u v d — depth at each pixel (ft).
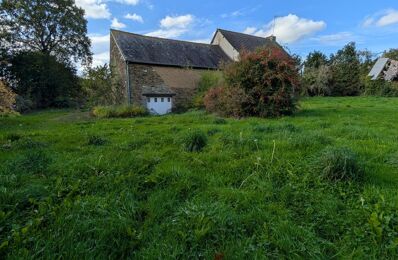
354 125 25.32
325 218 7.82
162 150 15.98
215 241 6.66
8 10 82.33
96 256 6.22
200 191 9.78
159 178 10.80
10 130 29.40
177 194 9.54
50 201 8.50
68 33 96.27
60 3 91.30
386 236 6.77
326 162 10.64
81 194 9.52
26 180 10.79
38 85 83.46
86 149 16.71
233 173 11.60
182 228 7.10
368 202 8.56
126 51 66.74
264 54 37.55
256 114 38.01
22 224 7.43
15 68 80.33
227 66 41.24
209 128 24.07
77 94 97.35
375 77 106.52
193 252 6.30
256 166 12.10
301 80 39.45
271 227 7.23
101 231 6.82
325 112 40.22
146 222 7.59
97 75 61.57
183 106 69.77
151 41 75.31
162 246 6.48
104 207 8.09
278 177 10.96
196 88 71.92
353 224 7.40
